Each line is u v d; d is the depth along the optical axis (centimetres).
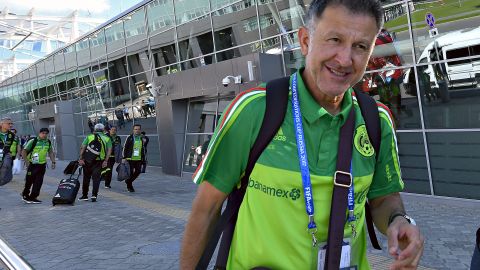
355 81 117
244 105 121
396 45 895
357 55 113
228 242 128
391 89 912
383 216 138
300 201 117
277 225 118
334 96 118
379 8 114
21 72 3347
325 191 118
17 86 3469
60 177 1653
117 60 1966
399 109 902
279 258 118
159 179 1445
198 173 126
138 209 884
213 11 1416
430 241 566
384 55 919
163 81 1537
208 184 125
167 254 548
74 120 2550
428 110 855
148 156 1769
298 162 117
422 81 858
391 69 906
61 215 849
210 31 1433
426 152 855
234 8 1339
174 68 1609
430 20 831
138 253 558
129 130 1919
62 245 615
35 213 882
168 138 1545
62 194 953
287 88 123
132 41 1831
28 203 1014
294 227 117
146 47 1747
